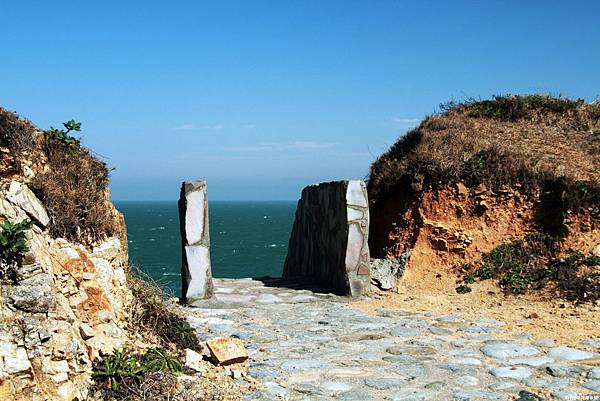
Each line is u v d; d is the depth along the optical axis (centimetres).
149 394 518
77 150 727
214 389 571
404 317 922
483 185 1202
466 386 591
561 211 1107
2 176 592
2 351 445
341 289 1138
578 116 1436
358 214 1131
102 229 664
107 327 583
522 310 930
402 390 580
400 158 1388
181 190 1064
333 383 602
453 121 1462
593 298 927
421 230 1205
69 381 479
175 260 3158
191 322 877
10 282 471
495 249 1134
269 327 859
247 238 5903
